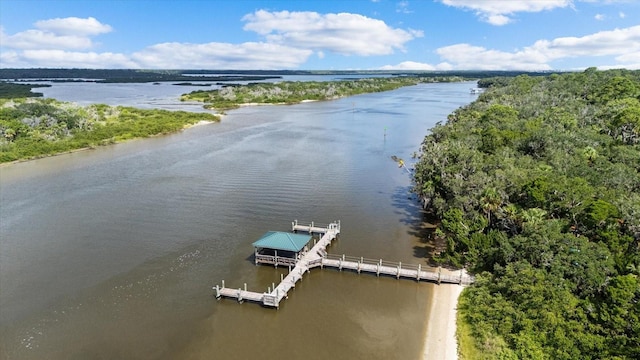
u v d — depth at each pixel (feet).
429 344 121.49
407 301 143.95
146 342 124.98
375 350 119.75
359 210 227.40
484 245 154.92
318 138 429.38
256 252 169.27
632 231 142.51
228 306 142.61
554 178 170.71
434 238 191.72
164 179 284.61
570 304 115.75
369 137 435.94
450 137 273.54
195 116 552.00
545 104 398.01
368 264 165.99
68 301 145.48
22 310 140.56
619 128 272.51
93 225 208.44
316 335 127.03
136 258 175.11
